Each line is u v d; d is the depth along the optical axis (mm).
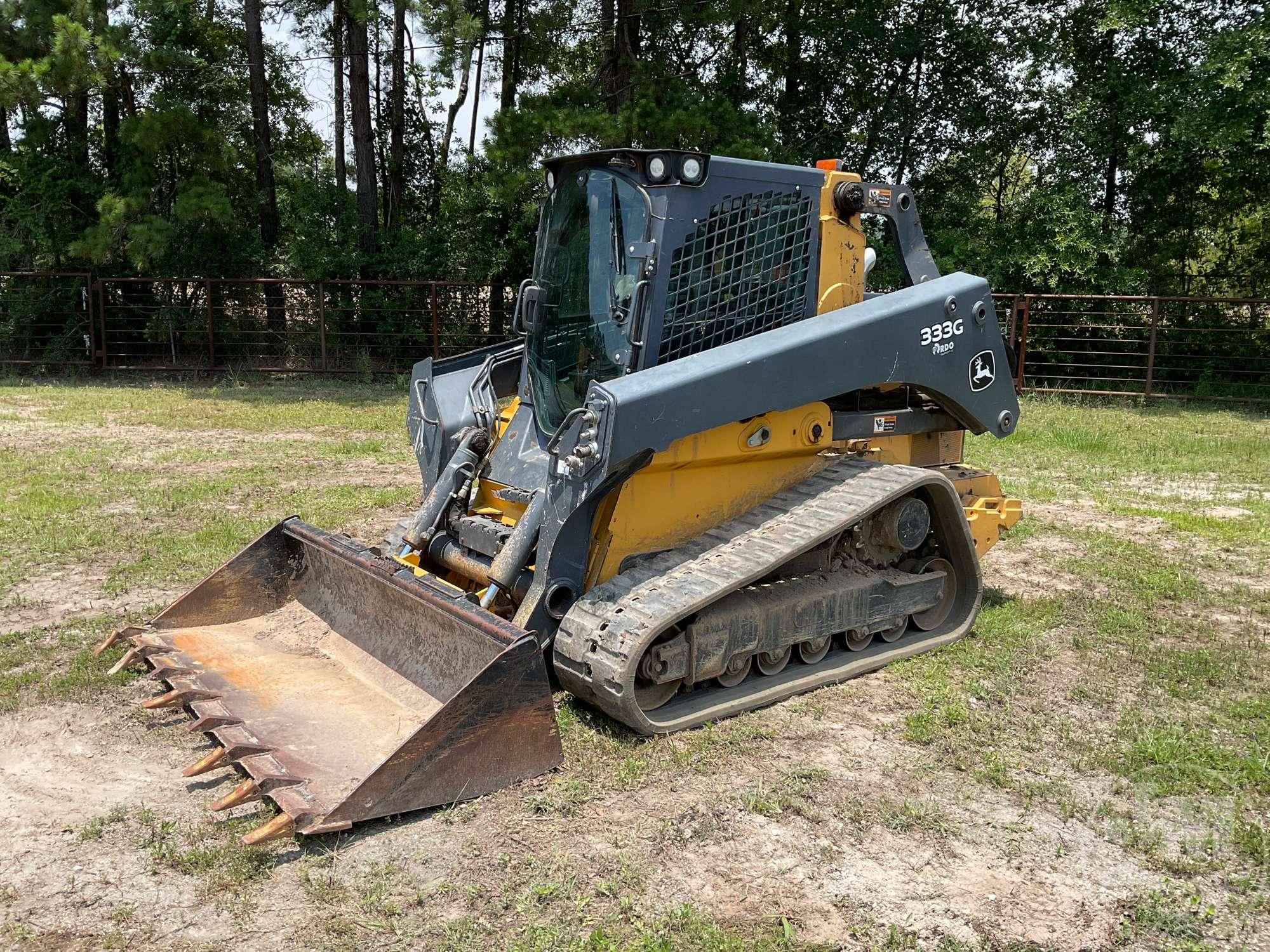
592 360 4914
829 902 3285
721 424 4582
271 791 3570
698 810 3807
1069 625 6039
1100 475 10383
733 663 4754
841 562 5332
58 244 18500
